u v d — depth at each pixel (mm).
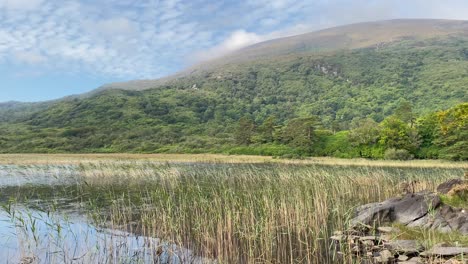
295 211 18547
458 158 75688
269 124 110438
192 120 182625
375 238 15367
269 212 17594
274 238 15680
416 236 15148
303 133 96438
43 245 15648
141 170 41250
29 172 43562
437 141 80000
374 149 85875
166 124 162000
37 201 26375
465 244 13602
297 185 25750
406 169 57188
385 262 13062
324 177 29391
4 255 14289
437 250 12742
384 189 28812
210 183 32438
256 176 32812
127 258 13906
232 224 16984
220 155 96188
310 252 14758
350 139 91438
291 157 88000
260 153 96750
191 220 18750
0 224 19625
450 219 16484
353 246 15266
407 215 17719
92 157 86500
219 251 13938
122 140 122188
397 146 83875
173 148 108562
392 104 192000
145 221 19422
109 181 37281
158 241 15477
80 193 30125
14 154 98875
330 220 20000
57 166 50531
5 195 29703
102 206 24547
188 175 38719
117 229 18266
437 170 53812
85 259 13734
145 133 135125
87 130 138250
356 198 26328
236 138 111500
